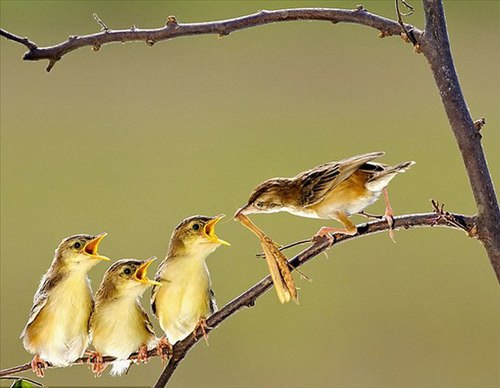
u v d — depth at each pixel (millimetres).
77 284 5750
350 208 5363
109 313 5746
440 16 5004
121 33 4836
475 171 4957
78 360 5777
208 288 5730
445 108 5000
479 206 4965
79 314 5766
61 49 4773
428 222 5062
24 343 5781
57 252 5801
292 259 5098
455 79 4996
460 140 4973
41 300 5734
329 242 5117
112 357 5762
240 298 5090
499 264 4949
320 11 5020
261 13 4973
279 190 5309
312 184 5281
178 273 5648
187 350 5215
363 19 5035
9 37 4695
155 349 5312
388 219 5125
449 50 5016
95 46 4820
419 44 5031
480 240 4992
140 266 5742
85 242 5766
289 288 4965
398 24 5039
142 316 5852
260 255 5004
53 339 5738
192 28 4898
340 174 5270
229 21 4938
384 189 5301
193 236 5613
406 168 5277
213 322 5133
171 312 5680
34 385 5055
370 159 5301
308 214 5340
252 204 5312
